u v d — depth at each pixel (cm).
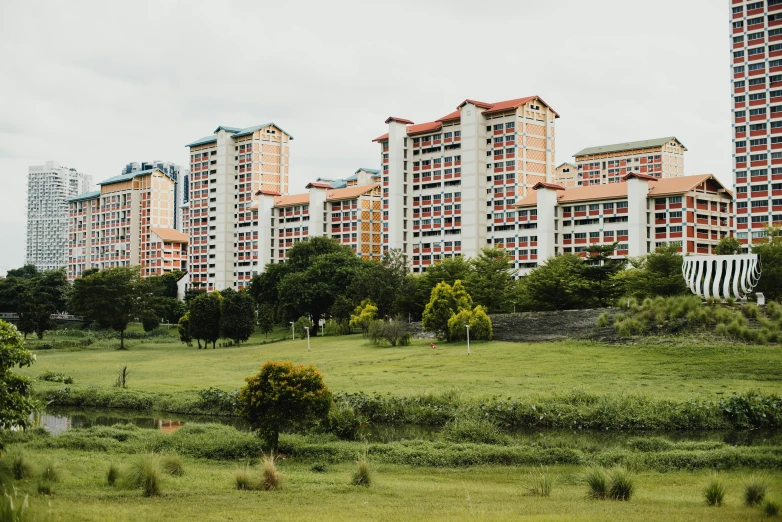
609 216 14100
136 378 7856
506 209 16225
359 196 19250
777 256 9906
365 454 3912
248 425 5359
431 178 17638
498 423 4941
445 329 9494
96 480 3134
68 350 12344
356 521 2392
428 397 5459
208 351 11462
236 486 3108
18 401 3086
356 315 11950
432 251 17525
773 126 13200
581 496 3000
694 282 8338
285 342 12094
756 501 2747
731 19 13775
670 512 2562
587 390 5644
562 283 10369
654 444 4147
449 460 3897
